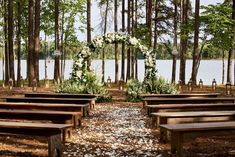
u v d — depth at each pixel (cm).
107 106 1742
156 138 995
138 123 1258
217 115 938
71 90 1830
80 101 1355
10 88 2438
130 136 1023
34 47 2659
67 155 796
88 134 1051
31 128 749
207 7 2677
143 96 1603
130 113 1510
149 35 2912
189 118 926
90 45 1998
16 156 770
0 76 5541
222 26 2616
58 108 1129
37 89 2427
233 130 759
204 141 948
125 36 2022
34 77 2641
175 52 2855
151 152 831
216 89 2508
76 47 3841
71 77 1975
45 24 3584
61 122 948
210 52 3903
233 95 2028
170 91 1900
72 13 3606
